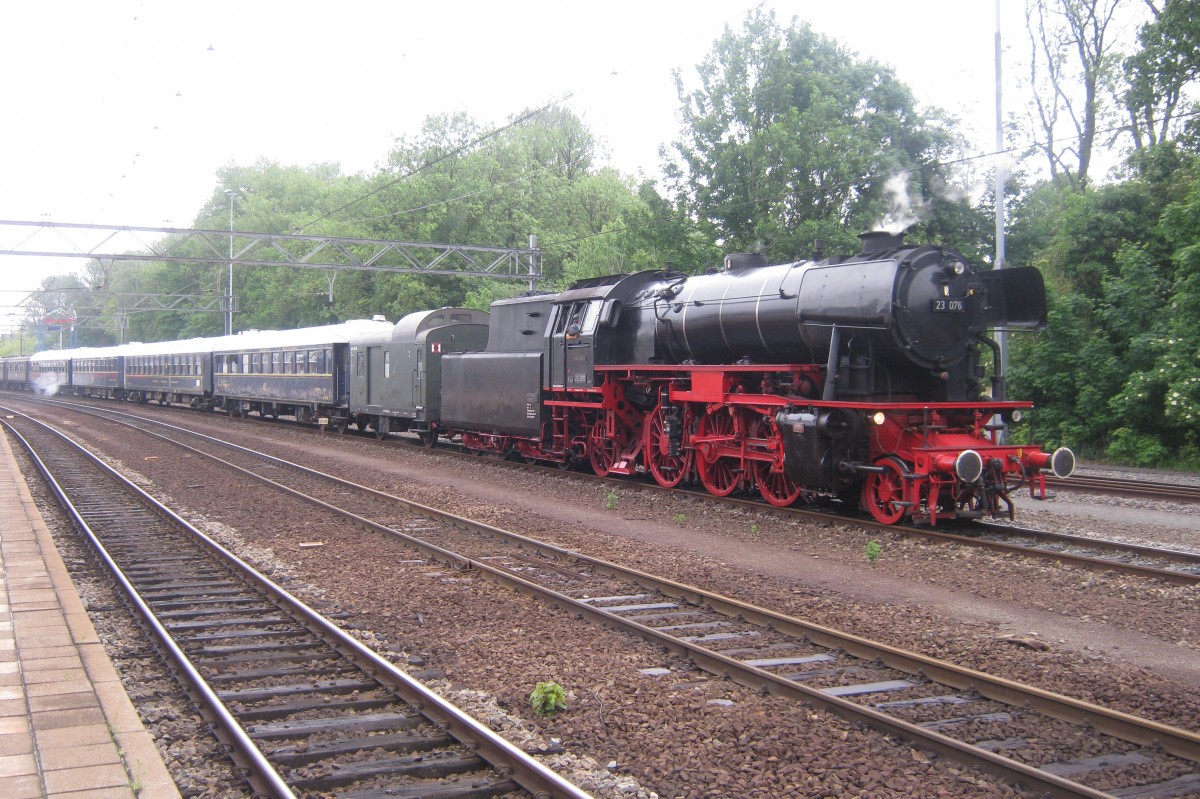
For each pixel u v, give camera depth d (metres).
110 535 12.29
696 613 8.25
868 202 30.78
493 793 4.81
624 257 37.50
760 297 13.95
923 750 5.24
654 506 14.48
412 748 5.33
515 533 12.35
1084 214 25.00
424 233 46.38
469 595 8.95
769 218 28.28
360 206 52.22
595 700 6.06
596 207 50.62
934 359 12.35
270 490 16.64
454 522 12.97
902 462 11.88
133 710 5.53
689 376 15.44
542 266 48.34
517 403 19.73
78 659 6.49
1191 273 21.06
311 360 31.03
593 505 14.76
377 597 8.91
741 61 30.73
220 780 4.96
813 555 10.80
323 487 17.08
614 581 9.50
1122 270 22.98
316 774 4.96
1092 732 5.49
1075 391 23.86
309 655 7.10
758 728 5.55
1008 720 5.70
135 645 7.39
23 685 5.93
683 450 15.66
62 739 5.04
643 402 16.98
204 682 6.12
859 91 33.16
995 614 8.21
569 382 18.09
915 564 10.20
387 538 12.04
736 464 14.95
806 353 13.41
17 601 8.18
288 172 72.12
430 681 6.47
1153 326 22.17
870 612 8.24
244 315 64.38
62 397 63.09
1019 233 31.11
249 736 5.43
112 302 83.94
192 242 70.19
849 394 12.46
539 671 6.65
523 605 8.54
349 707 5.98
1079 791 4.54
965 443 11.88
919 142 32.75
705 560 10.47
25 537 11.48
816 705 5.89
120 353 53.81
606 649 7.20
